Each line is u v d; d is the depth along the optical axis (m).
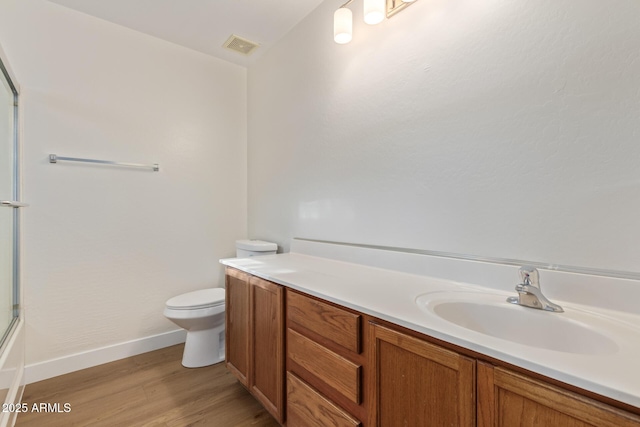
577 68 0.95
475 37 1.20
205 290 2.30
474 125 1.20
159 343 2.28
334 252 1.82
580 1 0.94
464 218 1.23
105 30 2.08
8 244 1.65
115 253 2.12
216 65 2.60
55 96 1.89
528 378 0.61
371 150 1.62
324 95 1.92
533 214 1.05
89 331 2.01
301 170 2.12
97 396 1.67
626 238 0.86
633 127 0.85
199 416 1.51
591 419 0.53
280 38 2.30
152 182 2.27
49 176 1.87
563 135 0.98
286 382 1.32
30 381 1.79
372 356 0.93
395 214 1.50
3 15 1.74
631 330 0.76
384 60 1.55
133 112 2.19
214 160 2.59
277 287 1.36
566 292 0.95
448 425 0.74
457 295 1.07
